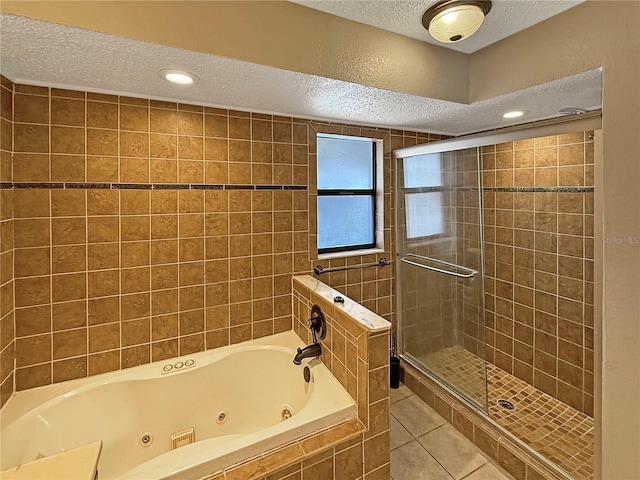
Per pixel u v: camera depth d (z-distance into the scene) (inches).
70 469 39.1
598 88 66.0
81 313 69.8
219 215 81.6
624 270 50.8
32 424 60.2
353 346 63.6
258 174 85.4
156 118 73.3
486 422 76.8
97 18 43.4
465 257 85.4
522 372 102.0
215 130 79.5
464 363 86.3
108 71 57.4
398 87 67.6
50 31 43.6
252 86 65.0
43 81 62.1
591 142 81.8
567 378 89.6
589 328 84.5
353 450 58.8
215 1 50.4
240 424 81.9
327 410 61.2
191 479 49.3
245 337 87.2
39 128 63.6
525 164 97.3
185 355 80.6
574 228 86.6
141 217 73.5
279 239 89.4
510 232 102.8
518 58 66.4
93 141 68.0
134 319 74.7
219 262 82.5
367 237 108.4
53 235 66.2
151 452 72.8
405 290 106.3
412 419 88.0
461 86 75.7
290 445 55.8
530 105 77.7
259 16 53.7
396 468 71.6
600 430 54.6
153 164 73.7
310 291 80.9
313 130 91.4
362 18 61.3
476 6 53.9
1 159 58.3
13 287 63.4
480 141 77.6
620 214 51.0
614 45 51.6
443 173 90.4
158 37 46.8
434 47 71.7
